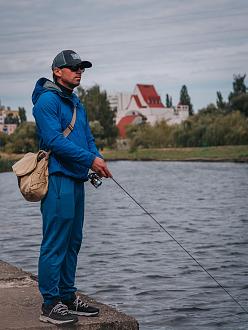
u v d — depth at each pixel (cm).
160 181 5822
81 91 15312
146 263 1481
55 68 608
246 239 1900
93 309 636
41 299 705
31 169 592
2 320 621
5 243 1914
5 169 10088
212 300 1095
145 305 1066
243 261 1500
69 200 599
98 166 592
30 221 2719
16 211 3341
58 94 604
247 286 1206
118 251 1681
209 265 1451
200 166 8794
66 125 606
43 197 599
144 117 18238
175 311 1023
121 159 12494
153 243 1842
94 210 3191
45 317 609
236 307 1044
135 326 631
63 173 598
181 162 10450
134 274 1341
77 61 603
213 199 3738
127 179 6306
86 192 4841
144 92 19938
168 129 13250
